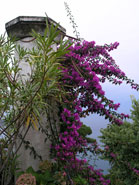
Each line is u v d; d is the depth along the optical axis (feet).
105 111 8.30
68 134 7.72
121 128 10.82
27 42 8.27
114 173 10.18
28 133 8.17
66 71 7.86
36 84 6.14
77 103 8.12
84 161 8.20
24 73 8.19
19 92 6.22
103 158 10.33
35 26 8.24
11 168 7.21
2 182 6.61
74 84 8.04
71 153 7.64
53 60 5.47
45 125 8.29
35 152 8.05
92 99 8.30
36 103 5.98
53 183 7.11
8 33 8.82
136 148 9.66
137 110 10.87
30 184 5.72
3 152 7.55
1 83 6.12
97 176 8.48
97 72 9.42
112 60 9.60
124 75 9.46
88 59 9.16
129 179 9.68
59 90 6.77
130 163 9.80
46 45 5.17
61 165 7.70
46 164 7.80
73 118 7.71
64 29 9.14
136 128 10.53
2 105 6.04
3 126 6.90
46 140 8.34
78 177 7.91
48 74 5.56
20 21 8.11
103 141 10.62
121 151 9.95
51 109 8.02
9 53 6.73
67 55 7.89
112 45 9.04
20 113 5.94
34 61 6.16
